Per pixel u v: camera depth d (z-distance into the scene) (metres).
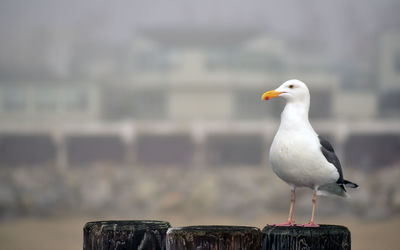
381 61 71.00
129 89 79.69
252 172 57.66
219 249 3.19
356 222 34.16
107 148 70.88
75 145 70.62
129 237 3.41
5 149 70.31
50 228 34.47
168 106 67.88
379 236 27.75
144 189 50.00
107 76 83.69
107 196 47.91
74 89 69.12
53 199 45.91
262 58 68.44
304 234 3.48
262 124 64.44
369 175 50.75
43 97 68.56
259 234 3.29
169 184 51.75
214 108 67.62
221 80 67.00
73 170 62.38
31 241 28.50
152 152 69.62
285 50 73.38
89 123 67.94
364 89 70.38
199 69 67.44
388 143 67.06
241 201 42.84
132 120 69.44
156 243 3.43
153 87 67.94
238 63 67.81
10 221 38.25
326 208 37.62
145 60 69.69
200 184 49.62
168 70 68.38
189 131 64.75
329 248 3.48
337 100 66.62
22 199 43.41
